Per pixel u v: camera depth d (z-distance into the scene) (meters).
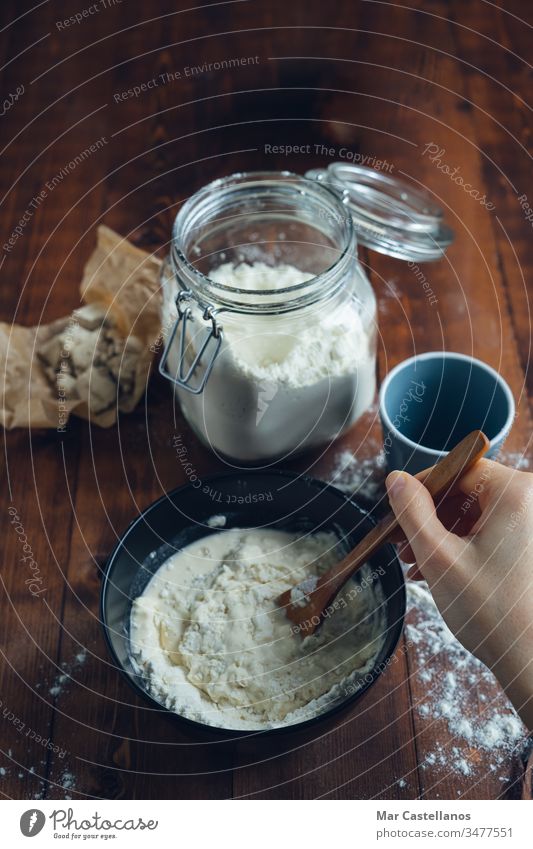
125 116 1.26
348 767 0.76
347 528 0.83
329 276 0.82
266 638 0.77
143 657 0.76
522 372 1.02
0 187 1.19
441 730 0.78
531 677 0.70
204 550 0.85
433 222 1.05
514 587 0.70
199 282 0.81
